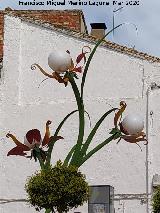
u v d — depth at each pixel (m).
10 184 18.62
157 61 20.34
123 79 20.36
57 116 18.78
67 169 11.09
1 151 18.88
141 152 17.84
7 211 18.50
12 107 19.20
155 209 14.00
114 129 11.61
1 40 21.92
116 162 18.02
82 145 12.36
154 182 17.42
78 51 20.52
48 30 20.52
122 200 17.72
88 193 11.33
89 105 18.58
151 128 17.88
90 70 20.44
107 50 20.53
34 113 18.98
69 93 19.98
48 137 11.63
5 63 19.86
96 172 18.09
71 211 17.94
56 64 11.23
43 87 20.03
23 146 11.59
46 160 11.56
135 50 20.52
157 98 18.02
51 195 10.89
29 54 20.25
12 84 19.59
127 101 18.27
